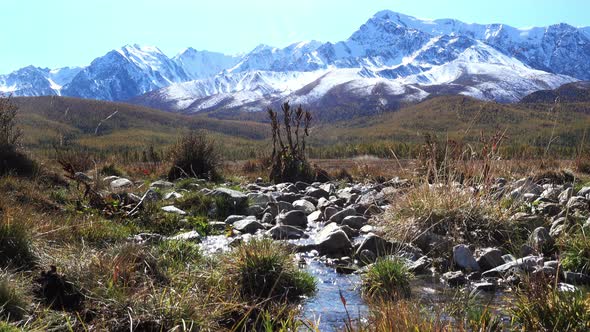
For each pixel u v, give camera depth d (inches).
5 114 474.9
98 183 412.8
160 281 206.7
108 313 170.7
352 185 573.0
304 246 289.7
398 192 355.6
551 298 165.9
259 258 221.0
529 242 261.0
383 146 1530.5
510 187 339.3
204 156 592.7
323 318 183.6
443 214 291.7
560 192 384.2
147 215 342.6
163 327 164.6
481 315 167.3
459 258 247.6
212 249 281.1
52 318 164.1
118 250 219.5
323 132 5319.9
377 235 279.9
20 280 180.7
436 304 187.5
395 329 142.3
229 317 184.2
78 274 191.2
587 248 229.5
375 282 217.3
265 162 693.9
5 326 144.8
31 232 219.9
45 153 1080.8
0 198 274.4
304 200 428.8
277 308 193.2
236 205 392.5
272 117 602.9
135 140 4133.9
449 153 357.7
